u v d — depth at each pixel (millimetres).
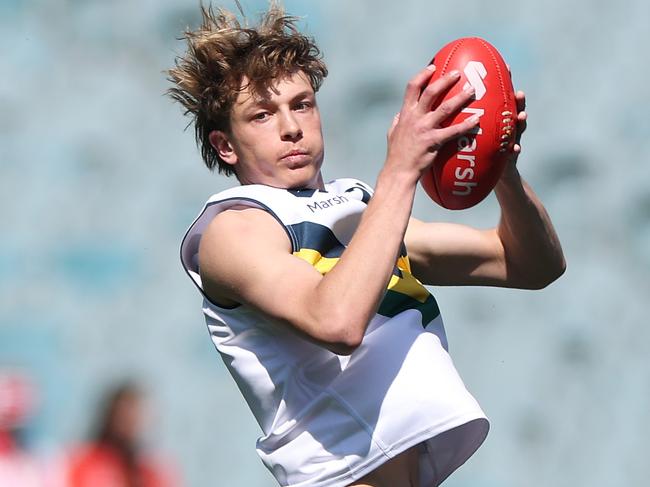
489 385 43219
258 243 8664
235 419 44344
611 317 44625
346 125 49406
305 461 8945
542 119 49781
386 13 51469
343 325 8023
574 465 42188
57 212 51312
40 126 53312
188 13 53875
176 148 52250
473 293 44125
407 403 8773
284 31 9453
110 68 54156
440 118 8547
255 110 9211
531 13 51375
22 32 54938
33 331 47938
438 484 9531
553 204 47875
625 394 43312
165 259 50000
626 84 49906
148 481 18062
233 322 9133
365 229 8258
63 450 21484
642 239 46844
